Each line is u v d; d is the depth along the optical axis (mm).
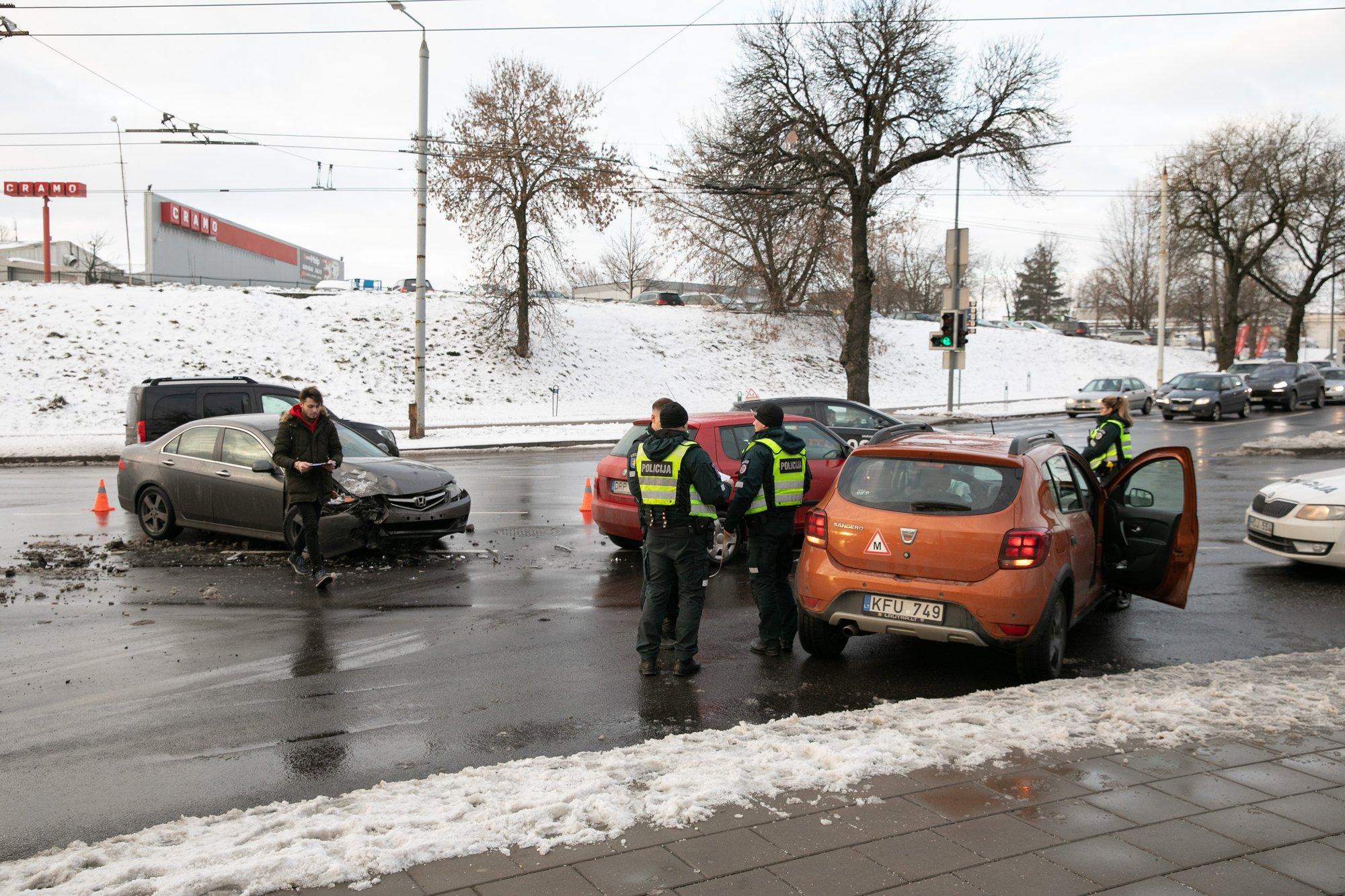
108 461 21047
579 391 36094
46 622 7344
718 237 42969
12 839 3863
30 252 65125
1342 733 4625
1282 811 3773
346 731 5121
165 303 33719
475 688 5895
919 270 80062
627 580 9047
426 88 24266
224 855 3367
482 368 35281
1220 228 49188
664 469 6094
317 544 8633
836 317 46000
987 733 4586
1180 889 3178
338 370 32750
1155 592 6953
